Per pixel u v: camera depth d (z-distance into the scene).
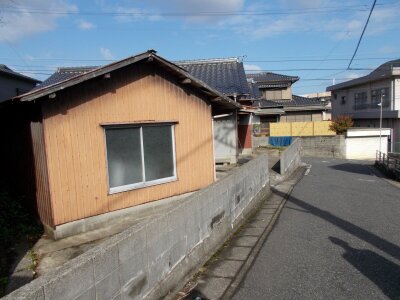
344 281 4.69
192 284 4.63
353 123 32.91
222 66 19.38
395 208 9.33
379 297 4.23
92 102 7.18
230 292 4.41
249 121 20.61
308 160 25.06
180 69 8.34
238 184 7.43
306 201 10.16
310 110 33.91
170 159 8.84
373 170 19.03
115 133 7.69
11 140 8.50
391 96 28.05
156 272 3.91
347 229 7.23
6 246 6.37
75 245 6.49
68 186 6.90
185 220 4.69
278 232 7.01
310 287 4.52
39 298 2.35
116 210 7.70
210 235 5.66
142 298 3.62
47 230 7.04
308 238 6.62
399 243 6.30
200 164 9.63
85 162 7.14
